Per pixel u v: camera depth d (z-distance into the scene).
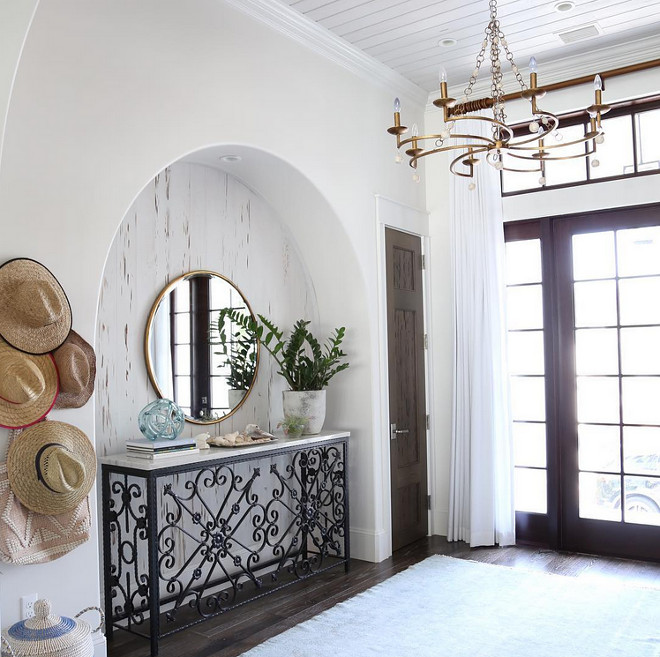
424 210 5.08
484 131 4.79
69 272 2.76
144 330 3.51
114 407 3.35
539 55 4.40
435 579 3.95
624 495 4.42
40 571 2.62
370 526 4.37
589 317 4.55
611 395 4.48
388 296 4.63
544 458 4.70
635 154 4.41
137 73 3.05
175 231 3.70
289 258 4.46
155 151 3.11
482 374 4.67
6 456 2.54
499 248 4.70
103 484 3.17
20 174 2.61
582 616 3.37
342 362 4.49
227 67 3.50
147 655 3.01
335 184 4.19
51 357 2.69
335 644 3.08
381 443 4.46
